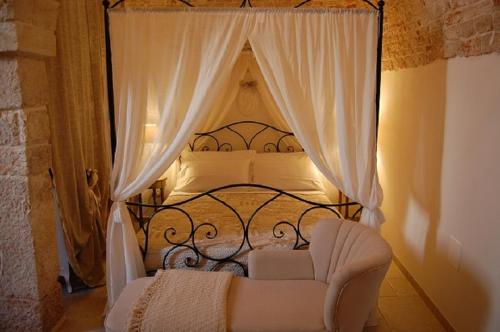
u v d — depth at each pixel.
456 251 2.57
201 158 4.30
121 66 2.49
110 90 2.57
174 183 4.38
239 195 3.86
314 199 3.74
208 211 3.37
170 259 2.73
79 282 3.25
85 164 3.30
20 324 2.61
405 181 3.40
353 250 2.38
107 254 2.72
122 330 2.09
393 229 3.69
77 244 3.13
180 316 2.10
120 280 2.72
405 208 3.41
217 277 2.43
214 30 2.46
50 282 2.67
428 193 2.98
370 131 2.54
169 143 2.56
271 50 2.50
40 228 2.55
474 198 2.37
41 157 2.53
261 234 2.89
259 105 4.57
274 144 4.65
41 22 2.42
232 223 3.09
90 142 3.36
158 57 2.49
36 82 2.47
